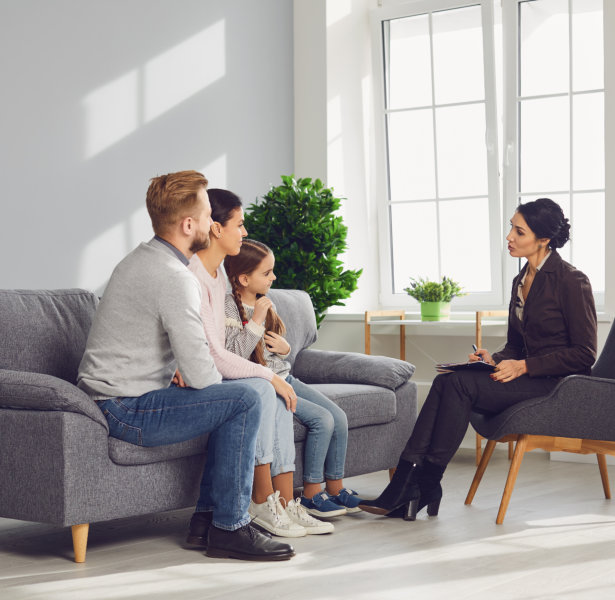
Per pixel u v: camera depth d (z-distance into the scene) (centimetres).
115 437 249
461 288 479
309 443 302
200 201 255
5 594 216
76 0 398
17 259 373
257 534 253
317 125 518
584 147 483
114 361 250
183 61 454
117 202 418
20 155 374
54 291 292
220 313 280
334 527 294
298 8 526
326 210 456
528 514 313
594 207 481
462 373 308
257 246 299
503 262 513
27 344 272
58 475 239
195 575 234
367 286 540
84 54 402
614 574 234
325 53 515
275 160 515
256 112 500
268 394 271
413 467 305
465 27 514
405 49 536
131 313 248
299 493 366
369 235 543
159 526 298
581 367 307
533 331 320
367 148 543
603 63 464
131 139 425
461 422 306
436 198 531
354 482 384
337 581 228
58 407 241
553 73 491
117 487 250
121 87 420
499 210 511
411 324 476
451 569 240
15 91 373
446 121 525
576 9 479
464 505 330
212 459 262
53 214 388
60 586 223
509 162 506
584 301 311
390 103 545
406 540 274
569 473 401
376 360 361
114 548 265
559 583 226
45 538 279
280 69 518
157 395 249
